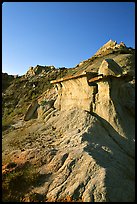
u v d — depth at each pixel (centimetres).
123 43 5566
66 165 1385
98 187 1195
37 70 7956
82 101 2039
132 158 1555
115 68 2008
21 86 6912
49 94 3344
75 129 1800
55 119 2155
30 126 2306
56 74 6669
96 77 1914
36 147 1728
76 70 5556
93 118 1816
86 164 1356
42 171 1408
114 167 1378
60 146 1658
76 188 1213
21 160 1551
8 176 1373
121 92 1922
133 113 1848
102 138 1662
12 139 2116
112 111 1786
